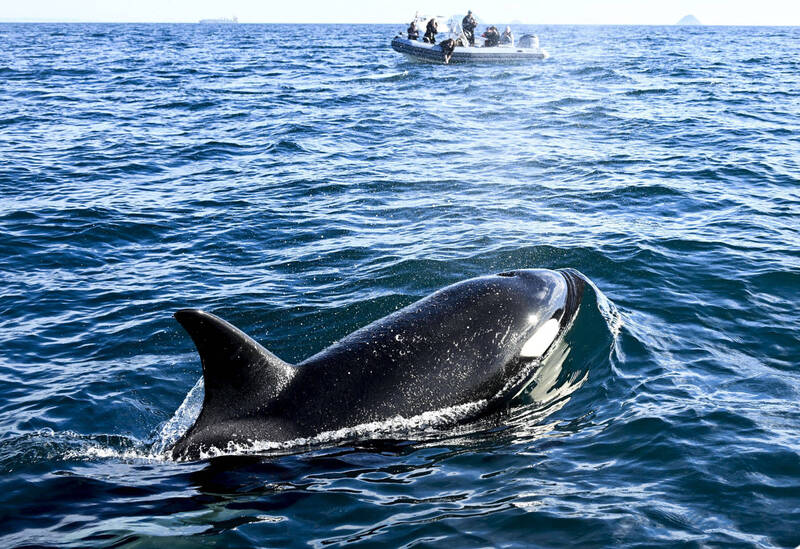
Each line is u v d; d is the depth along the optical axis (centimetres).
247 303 972
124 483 579
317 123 2469
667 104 2803
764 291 956
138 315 958
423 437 648
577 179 1614
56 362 838
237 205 1477
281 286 1034
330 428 629
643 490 556
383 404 650
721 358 781
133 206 1478
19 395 760
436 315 712
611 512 529
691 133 2170
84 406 735
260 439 611
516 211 1367
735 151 1888
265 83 3850
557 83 3656
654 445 614
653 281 991
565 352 766
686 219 1294
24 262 1171
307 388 639
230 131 2364
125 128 2452
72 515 536
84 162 1920
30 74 4291
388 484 575
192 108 2922
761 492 546
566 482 571
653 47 7350
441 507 543
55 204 1493
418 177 1673
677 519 520
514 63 4788
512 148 2008
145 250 1229
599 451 614
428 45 4731
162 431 689
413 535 512
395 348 680
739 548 488
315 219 1362
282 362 641
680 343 816
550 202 1428
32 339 896
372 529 520
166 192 1602
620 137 2142
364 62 5338
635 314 891
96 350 866
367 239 1227
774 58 5478
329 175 1716
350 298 973
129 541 503
